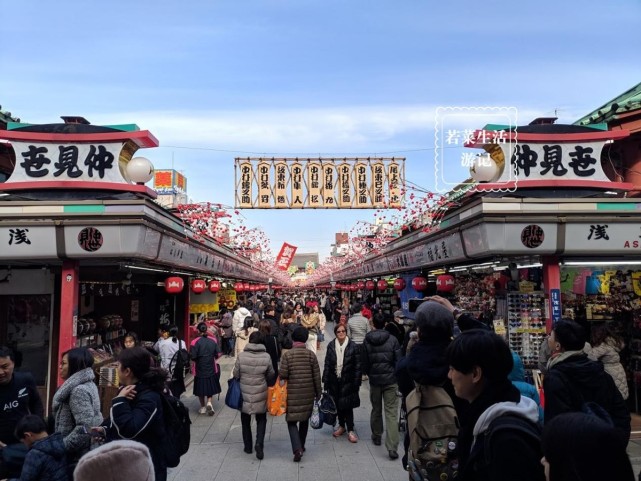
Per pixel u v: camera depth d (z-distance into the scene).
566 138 7.83
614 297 8.99
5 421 4.45
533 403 2.25
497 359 2.28
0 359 4.46
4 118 8.30
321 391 7.09
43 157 7.43
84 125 7.69
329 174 17.25
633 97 8.87
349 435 7.47
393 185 17.12
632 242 7.48
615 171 8.88
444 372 3.17
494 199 7.37
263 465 6.48
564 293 9.02
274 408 7.43
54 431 4.20
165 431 3.90
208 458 6.80
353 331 9.78
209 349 9.43
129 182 7.65
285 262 45.53
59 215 7.07
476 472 2.12
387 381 6.81
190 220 10.63
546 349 7.02
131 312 13.02
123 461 1.88
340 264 34.78
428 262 11.04
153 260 8.36
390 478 5.96
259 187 17.12
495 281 9.60
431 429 3.13
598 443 1.58
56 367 8.14
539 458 1.95
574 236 7.43
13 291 8.19
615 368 6.16
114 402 3.72
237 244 19.97
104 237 7.09
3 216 7.04
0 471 4.11
